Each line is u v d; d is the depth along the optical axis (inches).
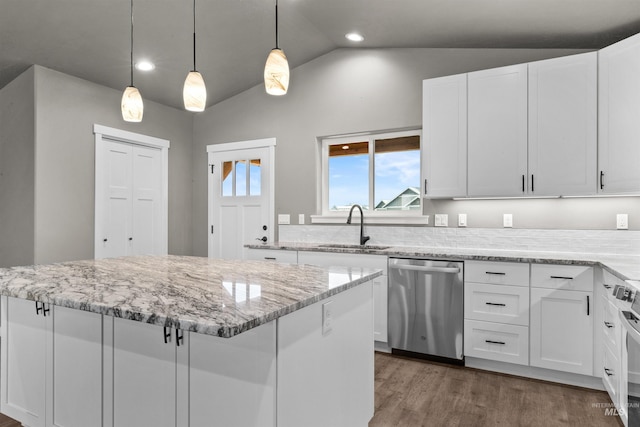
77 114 144.7
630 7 97.4
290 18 131.9
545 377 104.3
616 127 100.8
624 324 66.4
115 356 59.6
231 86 174.1
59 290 57.2
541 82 111.7
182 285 61.3
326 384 60.5
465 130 122.1
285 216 168.7
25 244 134.4
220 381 50.8
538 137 111.9
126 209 163.0
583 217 117.8
